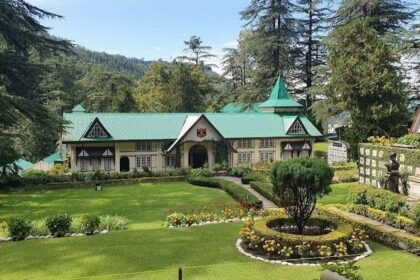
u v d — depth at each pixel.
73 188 44.34
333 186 38.84
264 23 67.50
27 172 47.22
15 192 42.00
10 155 41.19
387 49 44.53
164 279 14.05
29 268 16.11
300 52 72.06
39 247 18.95
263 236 17.25
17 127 37.47
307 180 17.36
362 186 25.91
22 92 37.31
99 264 16.25
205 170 48.81
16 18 32.12
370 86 43.28
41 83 75.75
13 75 34.41
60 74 80.12
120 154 51.34
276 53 69.12
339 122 64.56
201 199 36.78
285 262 15.79
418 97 54.28
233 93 76.31
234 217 24.62
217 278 14.12
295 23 69.44
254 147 55.53
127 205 34.59
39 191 42.56
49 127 35.91
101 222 23.19
